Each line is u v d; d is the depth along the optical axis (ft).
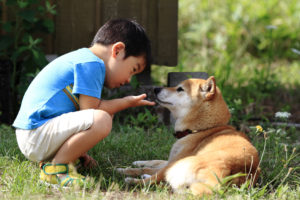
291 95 28.25
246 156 13.62
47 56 23.11
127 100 14.35
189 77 22.67
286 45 38.86
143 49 14.40
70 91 13.60
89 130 13.07
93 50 14.24
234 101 23.66
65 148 13.25
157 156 17.93
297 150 18.93
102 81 13.74
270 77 31.48
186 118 16.12
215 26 41.29
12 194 12.28
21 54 22.82
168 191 13.57
